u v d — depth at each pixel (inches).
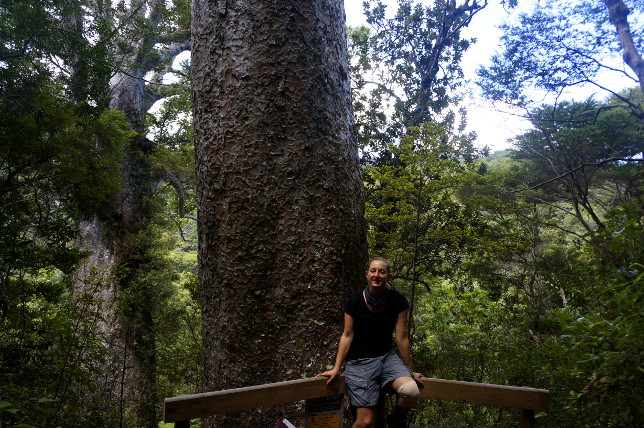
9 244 294.0
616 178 631.2
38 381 226.4
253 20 135.4
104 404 281.3
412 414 240.4
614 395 112.8
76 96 392.2
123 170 610.9
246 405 91.4
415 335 297.0
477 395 99.5
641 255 113.0
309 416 104.1
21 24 304.3
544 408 94.8
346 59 154.0
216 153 134.8
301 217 130.3
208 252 135.7
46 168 364.5
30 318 273.9
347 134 144.4
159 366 401.1
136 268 562.9
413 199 340.2
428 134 323.3
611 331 103.3
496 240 433.4
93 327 224.8
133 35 510.6
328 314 128.5
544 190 730.2
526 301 476.7
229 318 129.0
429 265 430.0
